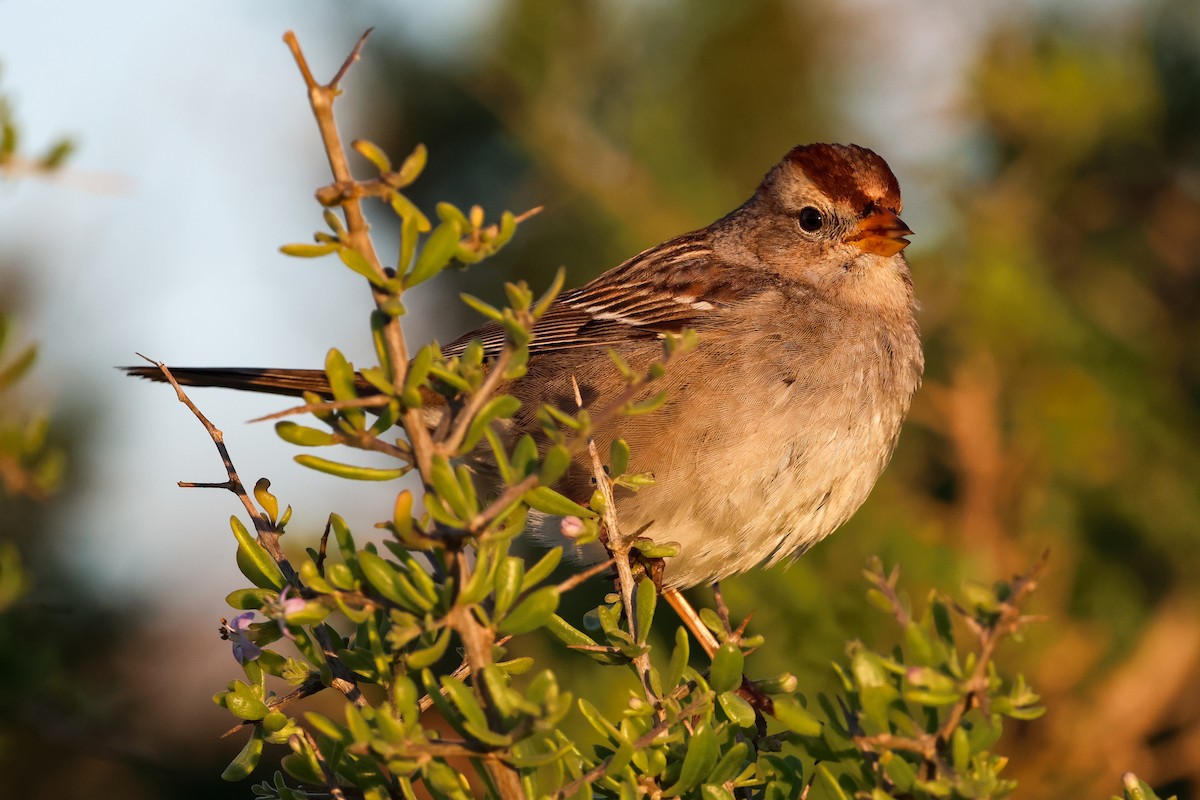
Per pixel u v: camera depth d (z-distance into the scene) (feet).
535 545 35.14
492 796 15.49
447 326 38.50
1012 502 32.07
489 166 39.06
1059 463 31.83
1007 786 14.89
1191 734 30.35
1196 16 35.35
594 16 36.47
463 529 14.56
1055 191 35.47
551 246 37.42
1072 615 31.19
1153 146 35.04
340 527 16.40
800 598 29.35
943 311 35.22
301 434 14.60
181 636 34.06
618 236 36.01
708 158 37.81
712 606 34.32
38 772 32.22
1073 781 29.73
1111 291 34.14
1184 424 32.37
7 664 27.45
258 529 18.20
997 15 36.65
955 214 35.53
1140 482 31.78
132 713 30.96
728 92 38.01
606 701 28.68
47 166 24.41
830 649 28.94
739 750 17.69
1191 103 34.76
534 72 36.17
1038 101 34.76
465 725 14.61
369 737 14.52
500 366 14.79
